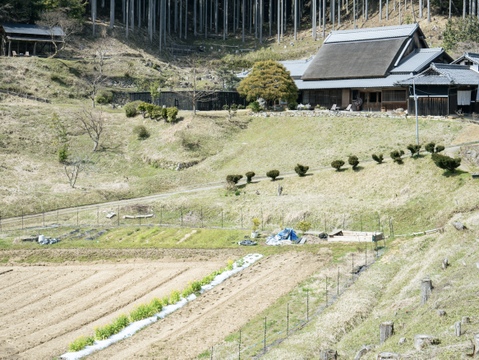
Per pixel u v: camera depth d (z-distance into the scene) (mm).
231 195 87625
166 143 108000
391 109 114438
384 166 84938
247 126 111688
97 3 189000
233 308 54875
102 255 72750
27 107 117312
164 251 72625
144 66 150875
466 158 81500
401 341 39625
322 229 76000
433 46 145875
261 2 181125
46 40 145125
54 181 97438
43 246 75812
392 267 59688
